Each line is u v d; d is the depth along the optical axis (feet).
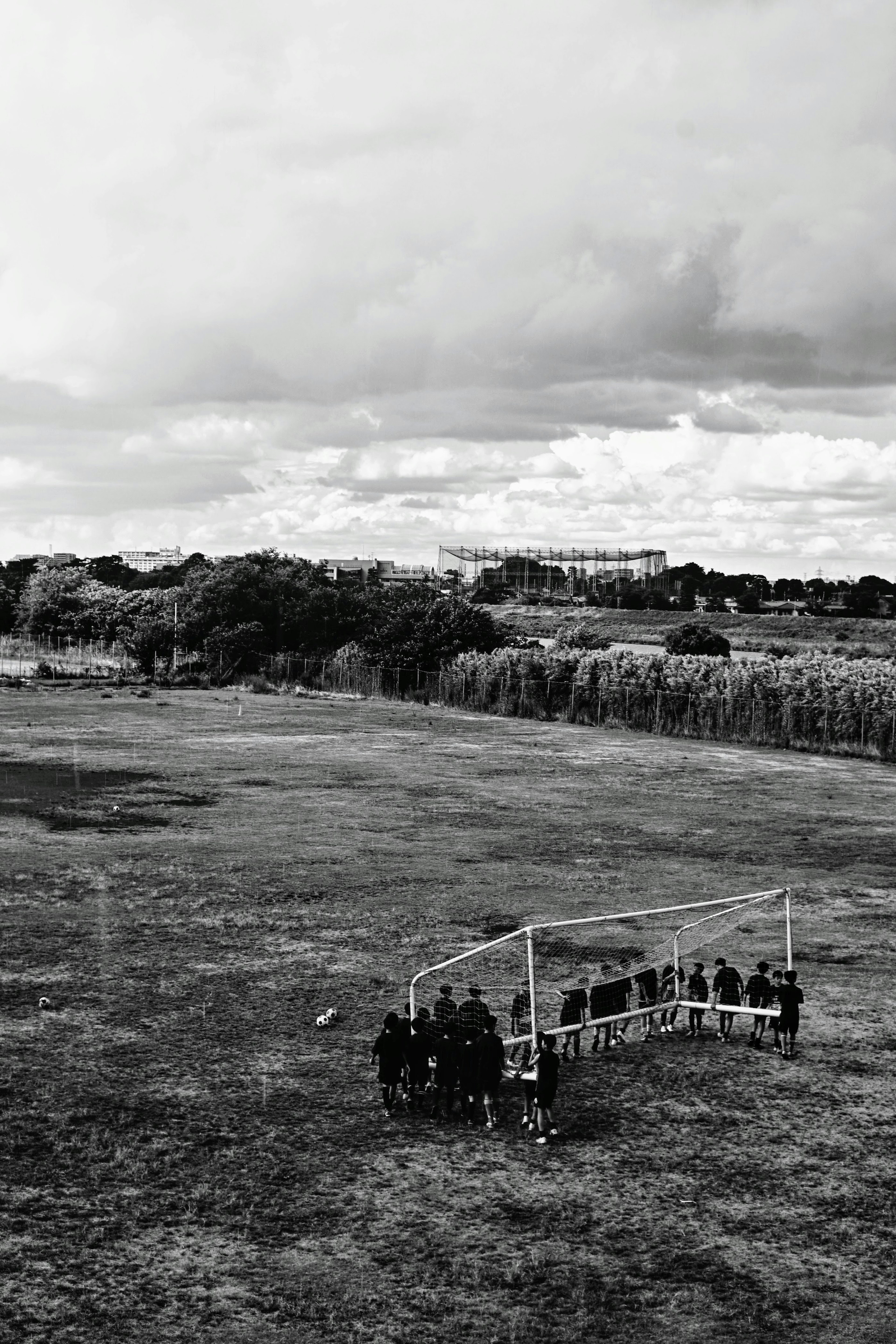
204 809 155.84
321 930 100.01
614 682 271.28
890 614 641.40
